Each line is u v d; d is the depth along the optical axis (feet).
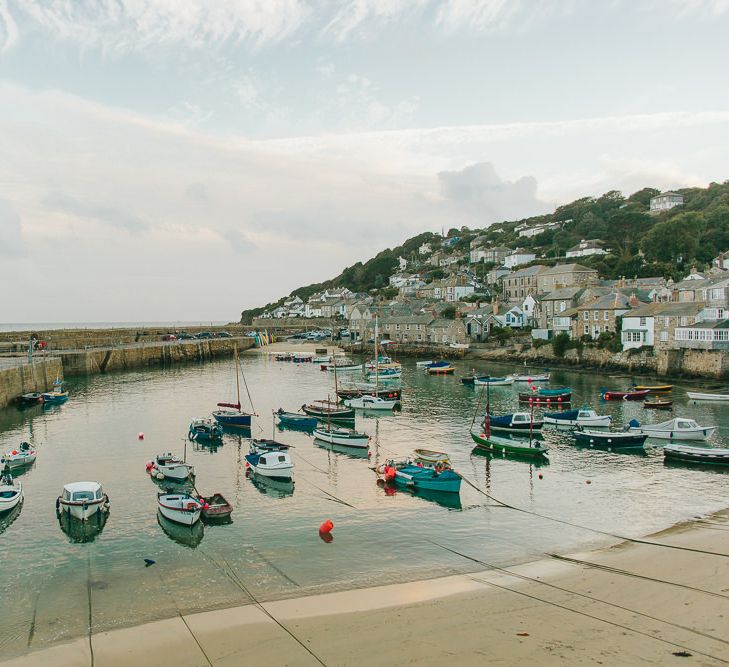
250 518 105.50
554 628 64.03
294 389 272.92
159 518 105.50
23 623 70.13
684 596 70.18
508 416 174.91
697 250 447.42
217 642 64.08
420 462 134.10
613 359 302.86
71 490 106.32
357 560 87.30
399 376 312.50
